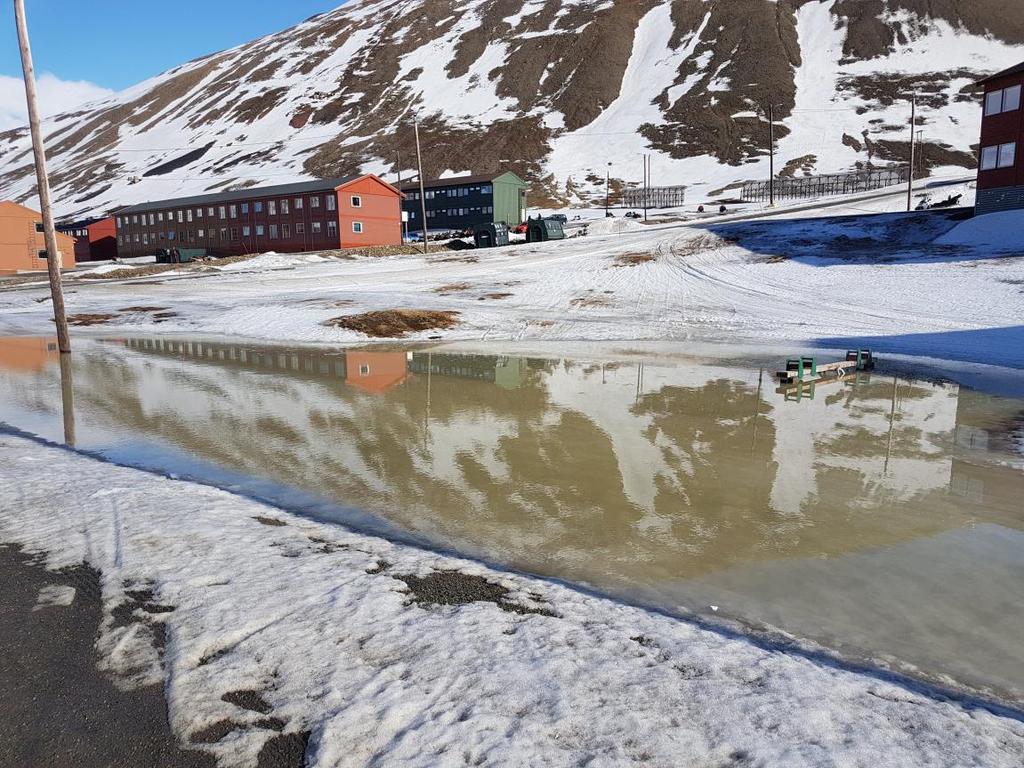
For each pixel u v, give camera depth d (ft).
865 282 85.81
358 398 39.96
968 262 87.92
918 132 320.91
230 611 14.14
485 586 15.88
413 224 257.55
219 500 21.75
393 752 9.98
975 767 9.80
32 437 31.32
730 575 17.33
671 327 70.18
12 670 12.26
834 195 243.19
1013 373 46.32
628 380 45.27
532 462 27.20
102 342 68.85
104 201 422.41
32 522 19.35
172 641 13.02
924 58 400.47
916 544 19.29
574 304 85.76
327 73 552.00
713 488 24.08
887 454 28.25
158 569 16.20
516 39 517.96
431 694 11.34
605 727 10.52
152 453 28.55
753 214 184.85
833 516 21.45
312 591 15.12
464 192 244.63
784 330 66.54
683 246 125.59
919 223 114.01
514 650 12.76
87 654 12.69
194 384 44.83
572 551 18.78
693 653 12.87
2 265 186.80
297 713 10.92
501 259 132.46
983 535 19.90
